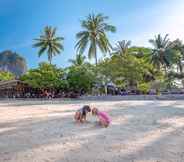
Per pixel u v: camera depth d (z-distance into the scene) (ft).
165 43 192.65
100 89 163.53
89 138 31.17
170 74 188.55
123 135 32.86
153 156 23.48
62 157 23.38
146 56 195.11
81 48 168.66
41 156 23.77
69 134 33.58
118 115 51.60
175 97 137.80
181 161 22.03
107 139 30.60
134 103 86.48
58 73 164.76
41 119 47.52
